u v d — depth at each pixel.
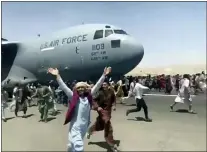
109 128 6.77
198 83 19.08
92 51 17.38
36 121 11.34
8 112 14.26
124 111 13.34
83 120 5.32
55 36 19.84
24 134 8.65
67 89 5.57
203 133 7.32
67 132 9.00
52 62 19.52
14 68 22.59
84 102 5.34
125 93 19.72
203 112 11.23
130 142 7.18
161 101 16.89
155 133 8.06
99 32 17.36
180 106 14.18
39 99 11.35
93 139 7.93
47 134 8.67
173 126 8.66
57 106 16.27
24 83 21.12
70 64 18.44
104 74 5.88
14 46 22.70
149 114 11.99
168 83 24.36
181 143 6.66
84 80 19.00
